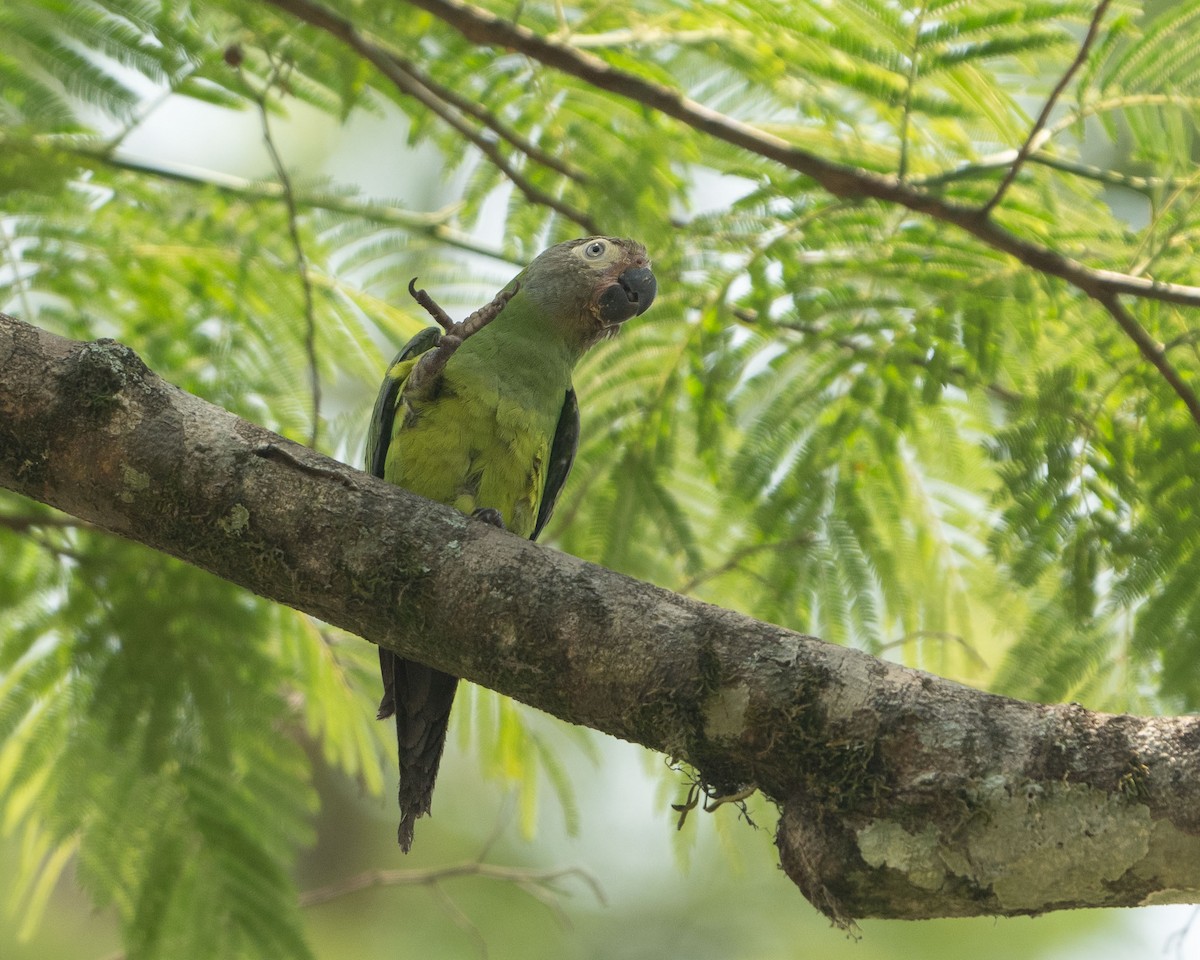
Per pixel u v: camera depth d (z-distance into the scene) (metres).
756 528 9.97
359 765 12.16
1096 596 9.02
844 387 9.80
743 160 10.48
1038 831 5.39
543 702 6.08
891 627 10.73
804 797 5.73
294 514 6.17
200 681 10.15
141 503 6.17
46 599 10.30
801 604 10.30
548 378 9.74
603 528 10.58
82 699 10.16
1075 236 9.66
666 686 5.84
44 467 6.16
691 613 5.97
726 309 9.91
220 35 9.55
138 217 11.03
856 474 10.17
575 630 5.95
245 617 10.55
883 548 10.45
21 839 11.83
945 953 15.27
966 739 5.55
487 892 17.45
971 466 10.77
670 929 17.08
